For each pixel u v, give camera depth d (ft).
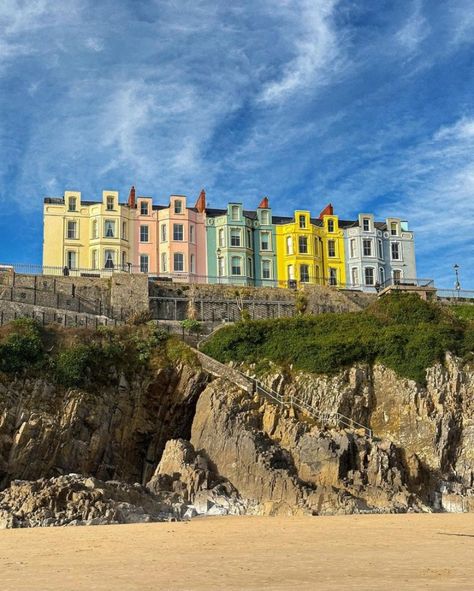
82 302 227.40
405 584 58.95
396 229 322.34
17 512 126.11
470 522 126.11
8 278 224.33
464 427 190.08
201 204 304.09
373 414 195.93
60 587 59.26
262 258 301.43
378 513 147.64
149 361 197.26
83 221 286.25
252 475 159.94
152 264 288.71
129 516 132.67
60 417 172.45
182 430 193.16
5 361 175.63
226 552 84.07
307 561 75.05
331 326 222.07
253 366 206.18
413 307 234.79
